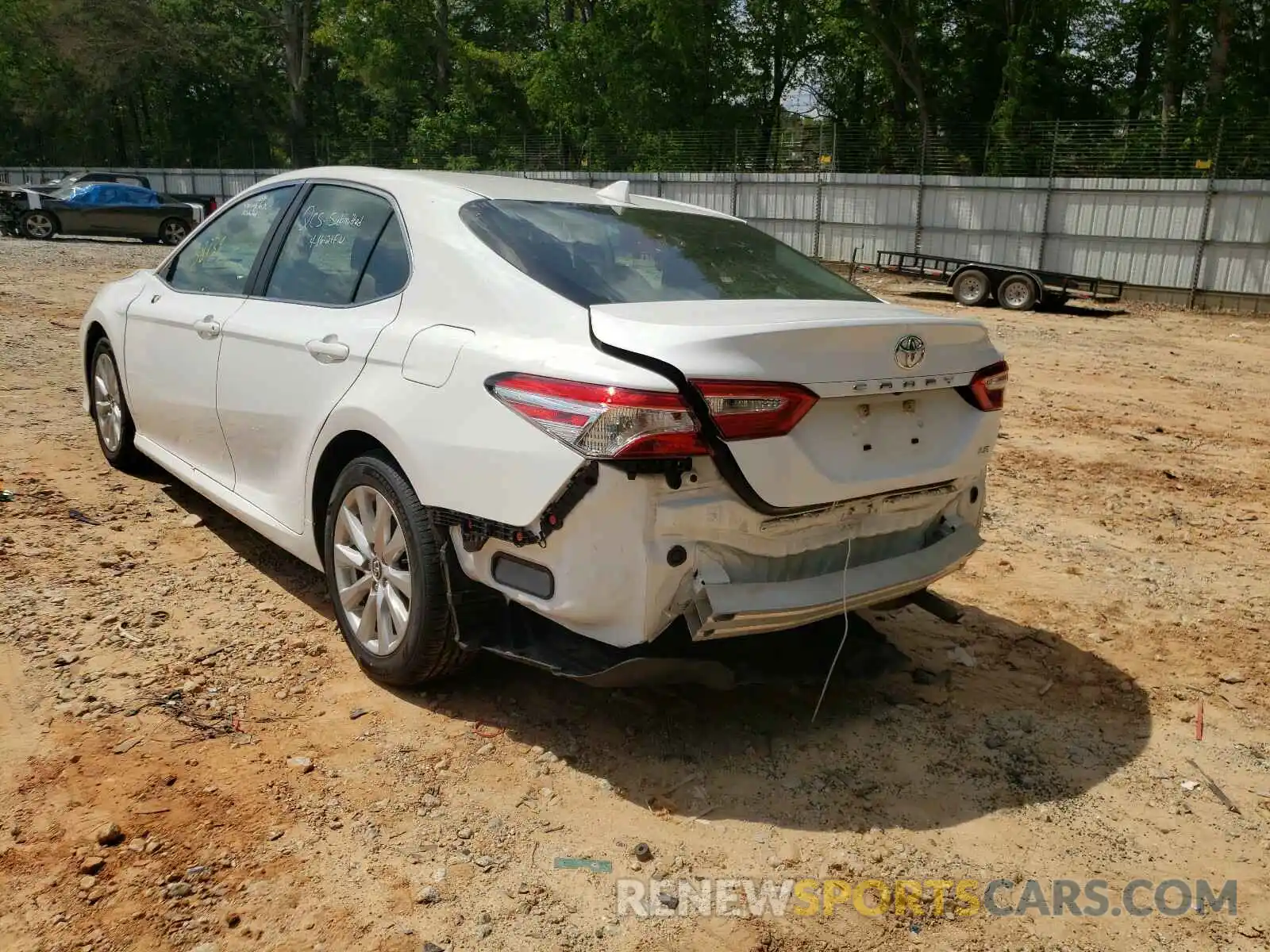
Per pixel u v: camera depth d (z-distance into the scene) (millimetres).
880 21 30203
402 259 3545
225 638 3783
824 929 2496
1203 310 22000
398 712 3348
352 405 3375
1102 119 32750
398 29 41000
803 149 29250
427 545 3152
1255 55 29312
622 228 3633
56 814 2693
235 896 2457
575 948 2371
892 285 24969
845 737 3393
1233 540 5832
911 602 3842
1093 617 4586
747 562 2914
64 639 3643
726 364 2697
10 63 48812
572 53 36688
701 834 2828
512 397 2877
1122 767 3326
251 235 4426
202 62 49188
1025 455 7789
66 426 6445
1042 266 24375
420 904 2480
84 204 22984
